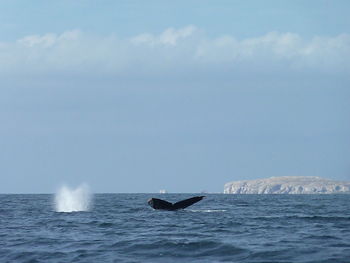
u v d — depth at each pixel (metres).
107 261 67.88
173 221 119.12
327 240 83.88
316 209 186.75
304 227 105.88
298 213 156.00
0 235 94.88
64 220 124.75
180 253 73.06
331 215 145.38
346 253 70.25
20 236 92.81
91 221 120.81
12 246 80.94
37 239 88.12
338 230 99.50
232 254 71.56
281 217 133.50
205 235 91.94
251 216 136.75
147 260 68.50
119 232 97.81
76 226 109.75
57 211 164.38
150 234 94.06
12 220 127.19
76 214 147.12
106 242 83.50
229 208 189.25
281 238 86.94
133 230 101.19
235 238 87.38
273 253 71.06
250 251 72.69
